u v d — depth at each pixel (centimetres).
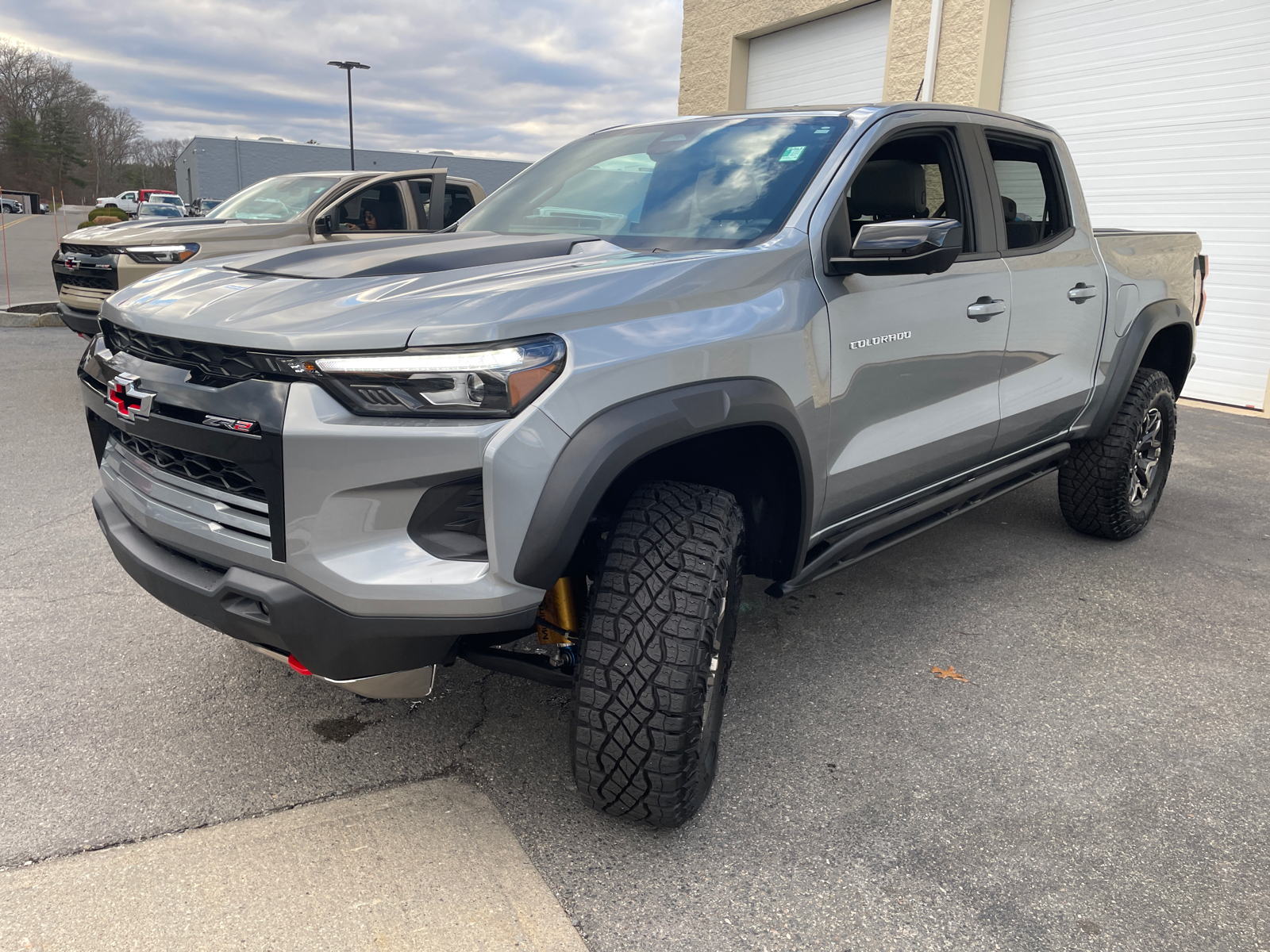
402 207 732
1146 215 811
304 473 173
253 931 174
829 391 235
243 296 198
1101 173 841
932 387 280
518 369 172
